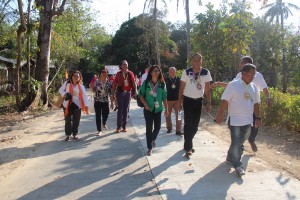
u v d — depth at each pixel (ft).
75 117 31.19
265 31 106.01
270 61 104.73
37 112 56.59
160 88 25.27
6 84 97.19
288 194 17.16
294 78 89.56
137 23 153.48
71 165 23.26
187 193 17.57
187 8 76.07
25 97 60.70
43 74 62.59
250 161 23.12
